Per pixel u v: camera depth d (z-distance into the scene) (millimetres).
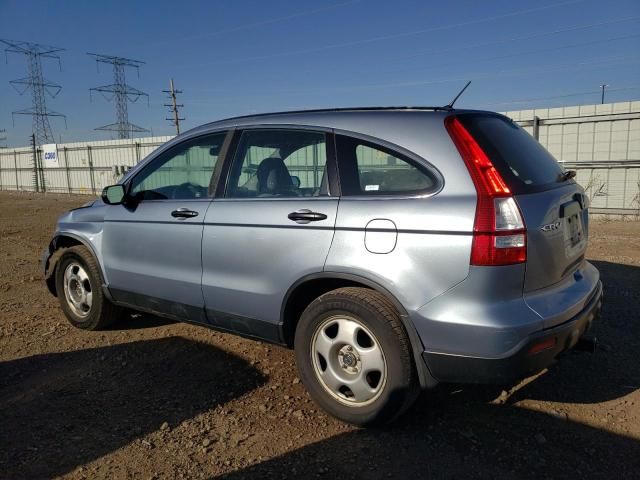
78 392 3801
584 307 3188
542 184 3145
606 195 13477
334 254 3174
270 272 3473
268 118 3807
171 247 4059
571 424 3258
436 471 2820
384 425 3213
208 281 3822
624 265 7094
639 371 3953
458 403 3527
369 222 3070
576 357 4195
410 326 2957
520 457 2932
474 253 2770
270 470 2857
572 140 13773
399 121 3213
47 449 3080
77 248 4906
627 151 13078
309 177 3461
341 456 2971
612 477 2754
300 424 3312
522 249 2793
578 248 3393
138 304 4473
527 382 3809
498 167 2906
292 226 3361
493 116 3443
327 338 3297
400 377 3004
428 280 2885
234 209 3695
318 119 3510
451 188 2906
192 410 3514
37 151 34469
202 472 2852
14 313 5605
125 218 4438
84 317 5012
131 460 2965
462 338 2809
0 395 3777
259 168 3725
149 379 3992
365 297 3090
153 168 4453
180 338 4777
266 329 3588
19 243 10570
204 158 4102
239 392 3752
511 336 2742
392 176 3121
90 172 30938
